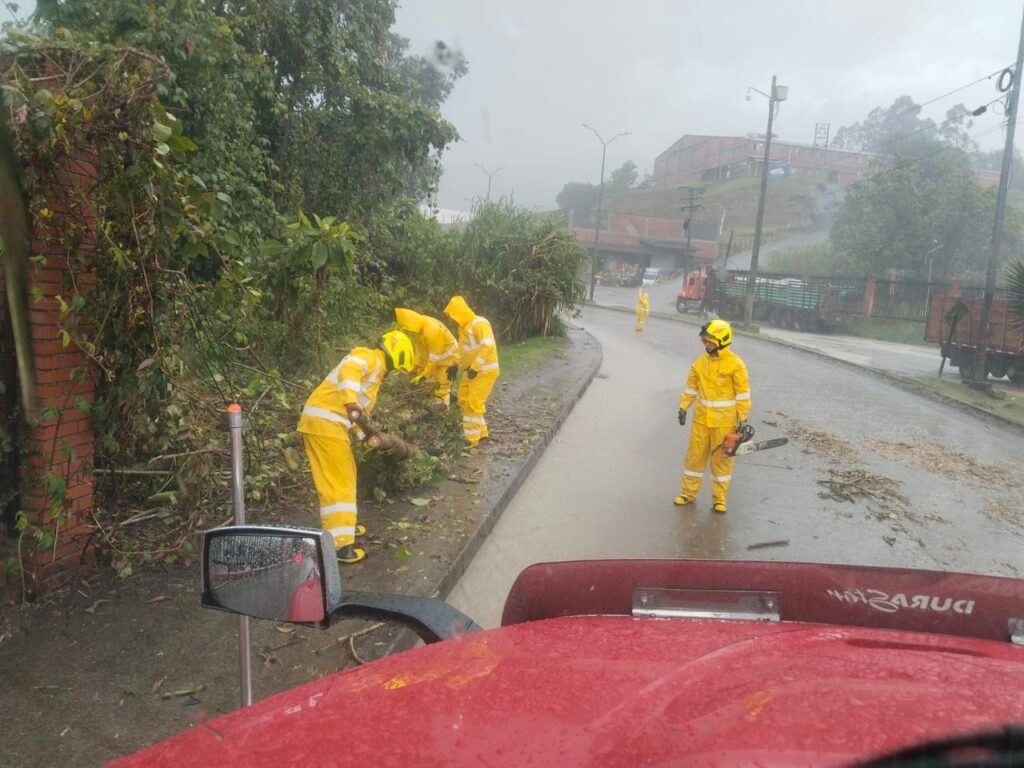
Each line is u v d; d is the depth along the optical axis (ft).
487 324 27.55
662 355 65.72
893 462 31.40
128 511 16.85
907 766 3.15
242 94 33.27
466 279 61.62
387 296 48.98
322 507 16.81
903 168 140.67
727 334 22.24
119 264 13.30
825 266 154.71
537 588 7.06
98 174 13.35
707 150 301.84
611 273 214.07
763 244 225.56
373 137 42.63
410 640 13.64
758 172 280.31
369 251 46.34
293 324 27.53
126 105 12.73
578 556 19.12
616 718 4.01
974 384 57.47
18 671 11.76
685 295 141.59
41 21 23.93
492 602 16.31
